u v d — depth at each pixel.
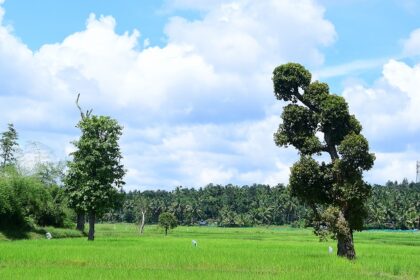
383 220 196.75
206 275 26.19
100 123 62.66
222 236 97.00
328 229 40.31
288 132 44.62
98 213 60.94
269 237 94.69
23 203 72.62
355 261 35.44
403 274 29.73
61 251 37.38
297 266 31.44
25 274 25.38
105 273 26.25
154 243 53.97
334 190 41.50
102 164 62.03
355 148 40.34
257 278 25.44
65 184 62.88
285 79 44.22
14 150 110.56
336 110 42.16
